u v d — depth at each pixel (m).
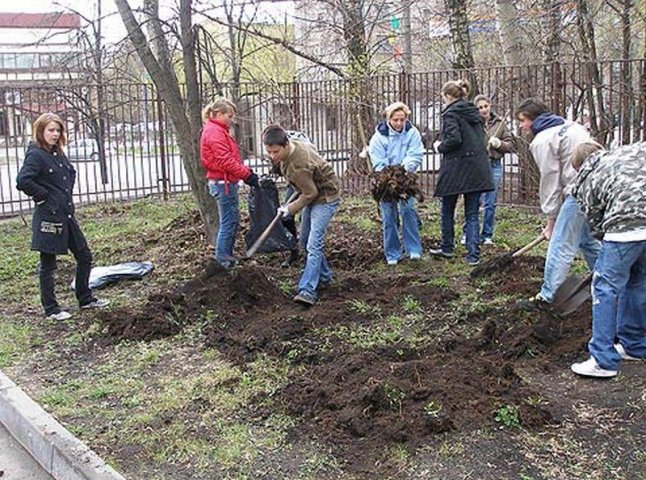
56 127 6.75
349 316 6.62
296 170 6.60
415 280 7.74
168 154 15.59
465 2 14.04
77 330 6.71
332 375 5.17
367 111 14.34
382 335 6.09
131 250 10.02
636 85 11.73
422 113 13.70
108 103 15.49
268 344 5.95
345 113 14.68
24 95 14.34
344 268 8.54
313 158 6.68
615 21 17.09
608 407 4.66
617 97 11.71
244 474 4.09
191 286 7.25
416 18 21.06
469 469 3.99
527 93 11.88
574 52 13.06
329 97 14.91
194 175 9.40
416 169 8.50
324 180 6.76
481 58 20.25
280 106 15.72
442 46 22.14
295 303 6.96
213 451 4.36
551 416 4.50
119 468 4.25
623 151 5.05
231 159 8.01
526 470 3.96
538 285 7.10
